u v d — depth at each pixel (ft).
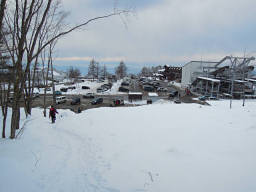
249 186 10.08
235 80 128.16
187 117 29.07
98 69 276.00
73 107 100.63
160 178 12.60
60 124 32.78
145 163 15.01
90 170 14.75
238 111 32.58
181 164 13.92
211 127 22.02
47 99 119.14
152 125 26.11
